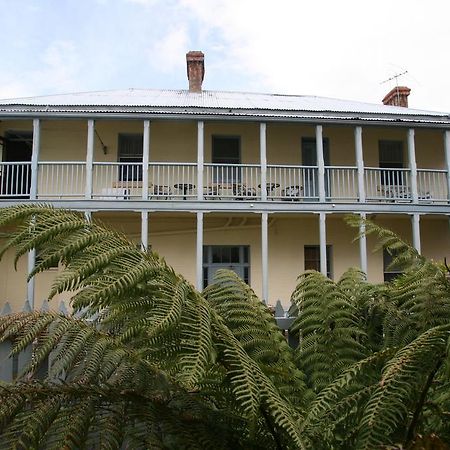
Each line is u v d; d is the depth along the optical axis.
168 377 1.55
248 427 1.53
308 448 1.49
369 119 12.68
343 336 2.12
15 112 11.72
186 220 13.96
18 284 12.95
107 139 14.15
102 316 1.72
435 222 14.88
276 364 1.99
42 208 1.48
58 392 1.34
